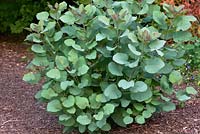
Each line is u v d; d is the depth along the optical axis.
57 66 2.27
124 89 2.24
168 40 2.54
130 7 2.41
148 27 2.35
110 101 2.28
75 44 2.29
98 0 2.43
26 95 2.98
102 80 2.33
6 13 4.89
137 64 2.17
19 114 2.67
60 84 2.25
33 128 2.49
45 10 4.80
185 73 3.22
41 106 2.79
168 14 2.37
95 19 2.29
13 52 4.27
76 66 2.26
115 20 2.23
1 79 3.36
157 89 2.41
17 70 3.66
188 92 2.41
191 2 3.76
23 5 4.80
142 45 2.20
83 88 2.30
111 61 2.29
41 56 2.37
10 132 2.44
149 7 2.45
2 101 2.87
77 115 2.30
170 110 2.39
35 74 2.39
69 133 2.39
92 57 2.24
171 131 2.40
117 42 2.26
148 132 2.39
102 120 2.23
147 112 2.33
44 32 2.32
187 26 2.34
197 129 2.41
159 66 2.20
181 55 2.41
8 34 5.02
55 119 2.60
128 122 2.27
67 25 2.38
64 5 2.43
